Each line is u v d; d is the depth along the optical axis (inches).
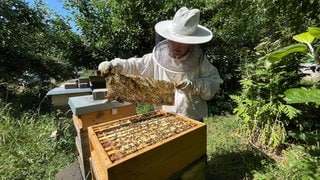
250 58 184.2
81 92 114.9
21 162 96.7
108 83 58.0
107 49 212.5
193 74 75.8
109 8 208.7
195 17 68.3
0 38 205.9
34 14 231.5
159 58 76.2
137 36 209.3
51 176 89.0
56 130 117.6
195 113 80.0
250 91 125.0
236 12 124.6
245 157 99.0
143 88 62.4
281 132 109.1
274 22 113.5
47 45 245.1
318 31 28.5
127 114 81.7
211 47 216.8
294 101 28.4
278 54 31.3
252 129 122.3
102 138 51.8
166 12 195.3
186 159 56.4
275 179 79.6
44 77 260.4
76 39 210.4
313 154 77.2
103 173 45.5
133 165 43.4
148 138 51.9
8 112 141.6
